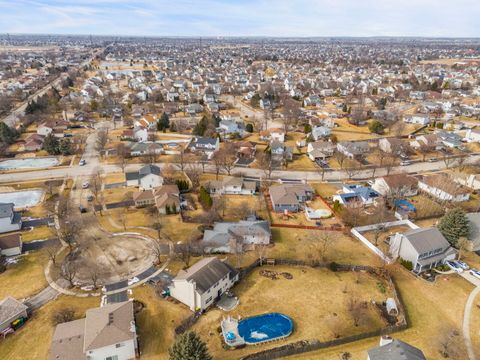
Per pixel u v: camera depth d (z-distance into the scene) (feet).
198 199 273.13
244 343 140.97
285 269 192.34
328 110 591.37
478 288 177.99
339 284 179.73
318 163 359.46
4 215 224.53
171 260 198.59
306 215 253.44
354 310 156.25
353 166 349.00
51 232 226.38
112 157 369.30
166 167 326.65
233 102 654.94
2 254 199.11
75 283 179.22
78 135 422.00
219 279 166.40
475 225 214.69
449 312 161.38
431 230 201.16
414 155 384.06
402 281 182.50
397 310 160.45
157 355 136.56
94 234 224.94
